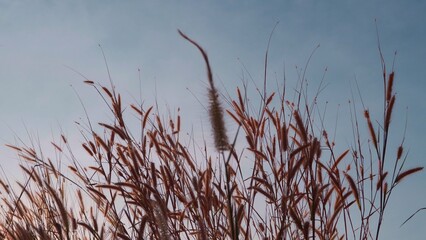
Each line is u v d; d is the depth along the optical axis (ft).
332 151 8.27
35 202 8.74
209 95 5.89
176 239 7.68
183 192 8.34
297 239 8.04
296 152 7.38
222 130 5.96
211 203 7.80
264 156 7.98
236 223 6.18
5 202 8.70
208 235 7.62
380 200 7.63
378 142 7.55
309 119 8.28
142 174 8.45
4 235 8.32
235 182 8.23
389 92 7.39
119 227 8.37
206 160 8.19
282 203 7.55
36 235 8.04
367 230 7.82
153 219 7.45
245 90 8.31
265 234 8.14
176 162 8.41
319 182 8.08
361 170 8.03
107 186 7.85
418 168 7.45
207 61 5.56
